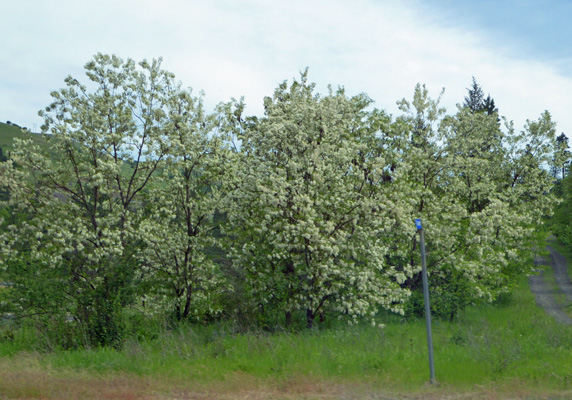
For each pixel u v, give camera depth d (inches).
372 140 925.8
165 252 874.1
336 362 463.5
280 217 773.3
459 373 429.7
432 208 1032.8
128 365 460.8
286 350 524.1
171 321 837.8
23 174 806.5
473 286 948.0
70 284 692.1
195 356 509.7
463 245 1031.0
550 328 698.8
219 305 844.0
